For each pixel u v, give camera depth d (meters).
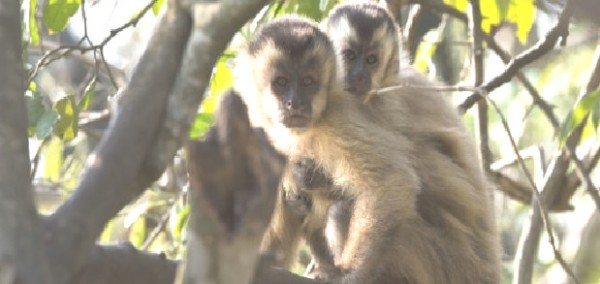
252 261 5.24
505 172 18.86
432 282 11.66
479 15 13.84
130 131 5.52
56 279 5.02
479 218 12.27
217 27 5.71
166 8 5.85
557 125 14.02
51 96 16.44
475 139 15.41
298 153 11.80
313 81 11.83
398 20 15.34
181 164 14.63
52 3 11.18
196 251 5.21
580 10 5.12
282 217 11.80
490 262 12.21
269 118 12.14
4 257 4.68
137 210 14.40
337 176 11.66
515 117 18.36
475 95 13.63
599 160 15.55
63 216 5.18
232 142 5.32
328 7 14.55
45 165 14.59
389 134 11.64
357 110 11.83
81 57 14.55
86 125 14.73
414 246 11.47
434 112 12.56
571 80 18.47
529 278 12.93
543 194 13.69
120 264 6.74
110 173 5.37
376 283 11.01
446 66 18.36
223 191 5.25
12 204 4.76
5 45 5.00
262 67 12.22
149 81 5.67
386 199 11.12
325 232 11.88
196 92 5.71
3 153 4.82
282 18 13.05
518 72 14.29
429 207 11.88
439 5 15.05
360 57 13.26
